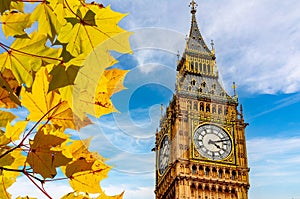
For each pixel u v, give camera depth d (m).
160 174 56.78
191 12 61.97
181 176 50.56
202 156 52.38
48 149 1.36
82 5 1.36
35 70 1.42
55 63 1.34
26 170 1.37
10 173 1.50
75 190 1.53
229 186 51.88
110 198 1.58
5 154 1.43
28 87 1.46
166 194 54.16
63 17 1.35
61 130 1.52
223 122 54.72
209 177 51.56
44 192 1.36
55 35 1.34
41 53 1.36
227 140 54.22
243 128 55.62
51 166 1.35
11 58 1.39
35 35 1.37
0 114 1.48
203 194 50.72
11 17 1.36
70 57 1.32
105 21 1.34
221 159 53.06
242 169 53.12
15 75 1.43
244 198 51.22
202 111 53.97
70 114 1.50
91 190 1.54
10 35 1.37
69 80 1.31
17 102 1.40
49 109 1.48
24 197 1.42
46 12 1.36
